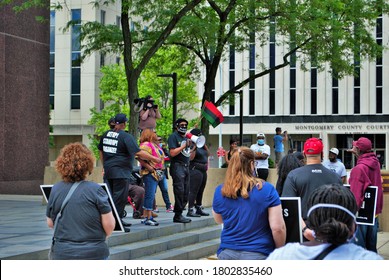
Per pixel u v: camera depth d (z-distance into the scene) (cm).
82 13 5750
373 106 6119
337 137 6481
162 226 1176
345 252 331
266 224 544
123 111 4972
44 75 2541
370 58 2723
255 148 1783
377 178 877
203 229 1290
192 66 2805
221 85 6091
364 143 875
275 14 2388
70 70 5975
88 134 5388
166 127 4888
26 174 2444
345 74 2695
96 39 2150
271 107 6372
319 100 6253
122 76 4966
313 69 6250
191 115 6694
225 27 2630
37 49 2508
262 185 543
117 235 1034
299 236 578
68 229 532
